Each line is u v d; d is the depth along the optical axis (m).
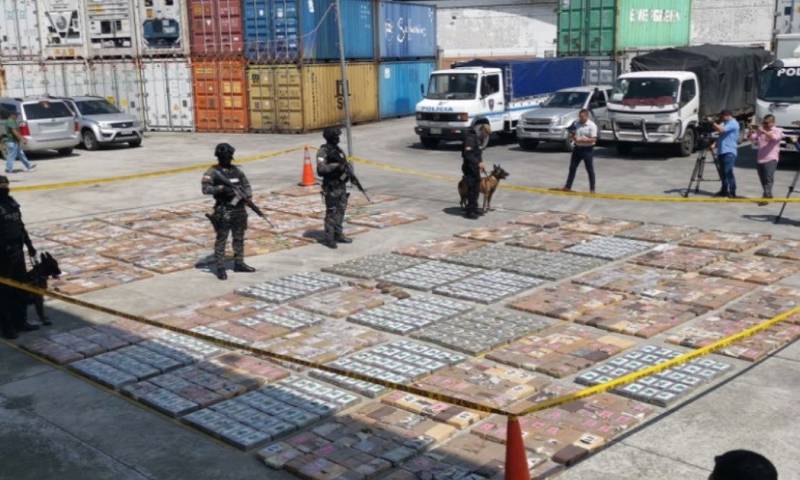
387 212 15.39
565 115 24.06
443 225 14.34
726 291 9.91
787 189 17.14
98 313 9.67
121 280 11.06
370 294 10.19
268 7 29.64
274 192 17.86
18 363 8.14
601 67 27.94
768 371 7.44
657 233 13.09
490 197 15.35
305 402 6.95
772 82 20.05
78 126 25.09
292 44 29.69
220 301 9.99
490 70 25.31
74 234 13.94
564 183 18.47
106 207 16.52
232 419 6.63
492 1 53.81
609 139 22.70
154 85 32.28
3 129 23.47
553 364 7.64
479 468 5.70
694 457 5.86
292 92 30.14
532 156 23.45
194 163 23.11
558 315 9.13
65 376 7.77
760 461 2.47
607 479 5.57
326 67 30.92
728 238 12.58
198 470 5.90
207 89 31.47
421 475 5.64
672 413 6.60
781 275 10.52
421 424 6.46
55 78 33.31
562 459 5.74
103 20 32.38
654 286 10.20
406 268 11.41
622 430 6.29
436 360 7.87
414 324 8.91
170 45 31.70
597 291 10.04
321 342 8.45
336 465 5.79
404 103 36.16
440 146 26.36
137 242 13.30
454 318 9.16
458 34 55.31
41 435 6.52
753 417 6.49
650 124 21.89
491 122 25.45
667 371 7.37
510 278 10.78
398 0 37.28
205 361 7.96
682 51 23.92
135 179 20.14
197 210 16.03
